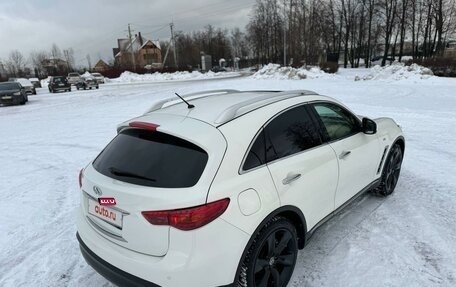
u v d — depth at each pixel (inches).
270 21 2994.6
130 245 98.0
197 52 3941.9
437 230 148.6
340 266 128.9
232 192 95.7
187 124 107.3
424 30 2113.7
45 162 291.4
